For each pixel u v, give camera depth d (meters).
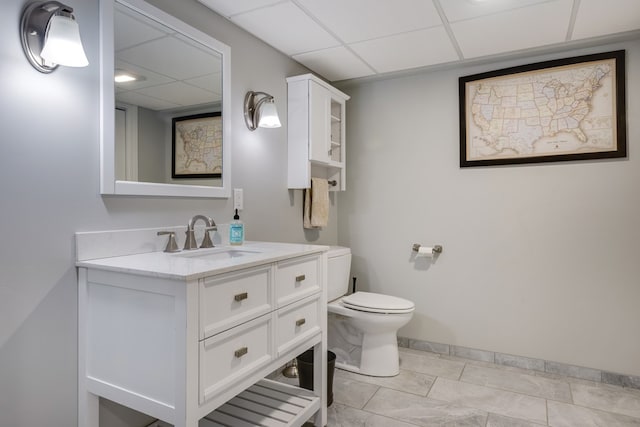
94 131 1.52
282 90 2.63
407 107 3.12
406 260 3.14
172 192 1.82
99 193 1.54
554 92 2.62
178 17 1.87
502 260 2.81
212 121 2.04
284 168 2.65
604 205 2.52
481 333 2.88
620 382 2.48
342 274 2.96
